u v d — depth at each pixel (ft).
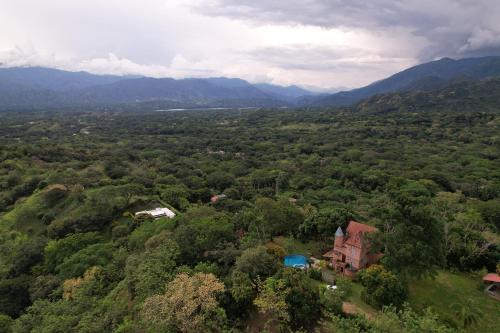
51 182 294.25
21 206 261.85
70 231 218.59
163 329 103.09
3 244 220.64
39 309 146.41
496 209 238.27
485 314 113.50
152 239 161.27
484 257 139.85
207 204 281.95
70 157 442.09
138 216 225.76
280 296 103.76
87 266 175.52
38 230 240.53
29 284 175.94
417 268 118.01
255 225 164.35
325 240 159.33
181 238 149.59
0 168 339.98
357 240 132.46
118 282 161.68
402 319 90.74
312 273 128.67
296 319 103.14
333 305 104.99
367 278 114.62
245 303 111.45
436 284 128.57
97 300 150.30
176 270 131.64
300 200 304.30
